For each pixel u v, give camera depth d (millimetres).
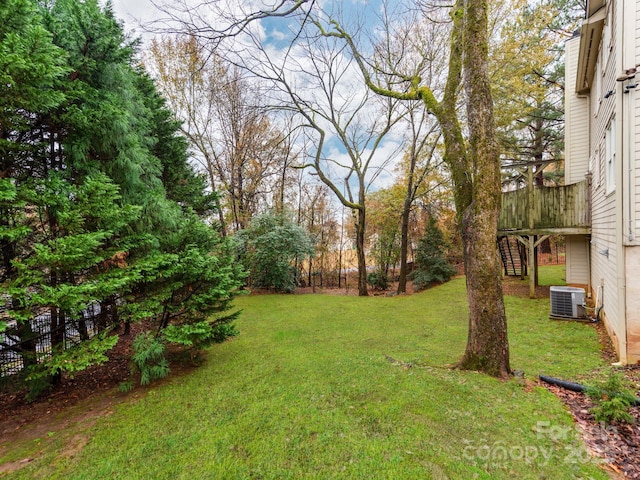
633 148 4270
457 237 16938
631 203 4266
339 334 6375
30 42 3068
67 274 3846
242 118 12672
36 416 3479
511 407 3045
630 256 4254
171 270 4336
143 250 4691
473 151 3936
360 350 5215
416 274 13781
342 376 4059
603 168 6027
